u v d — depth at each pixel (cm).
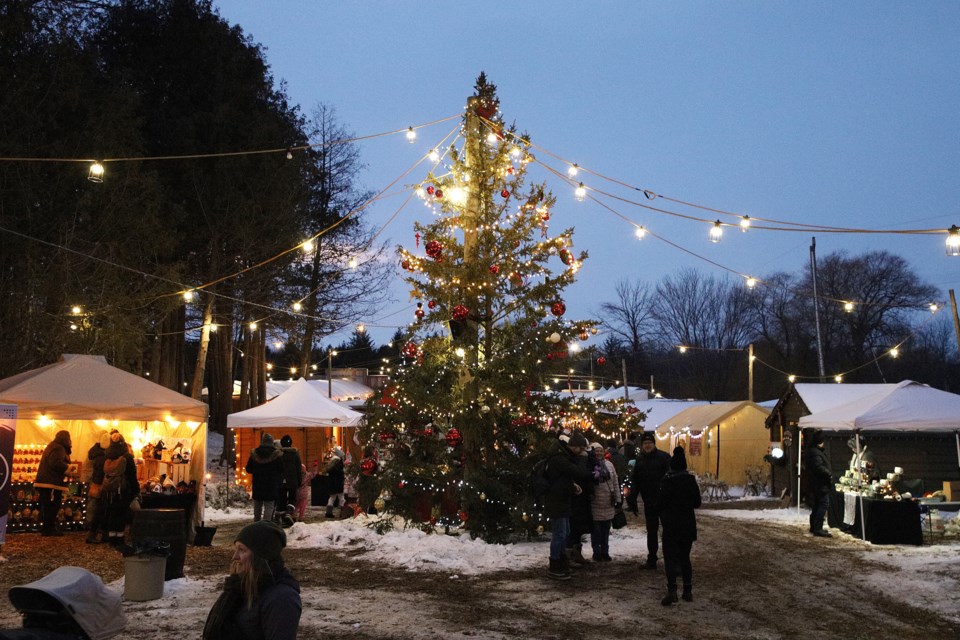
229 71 3108
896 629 796
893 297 5438
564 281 1484
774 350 5953
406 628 777
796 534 1565
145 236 2453
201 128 2941
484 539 1339
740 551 1312
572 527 1168
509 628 783
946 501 1867
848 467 2095
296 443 2689
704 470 3078
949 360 6306
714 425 3017
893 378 5550
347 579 1045
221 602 387
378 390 1562
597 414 1495
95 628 407
